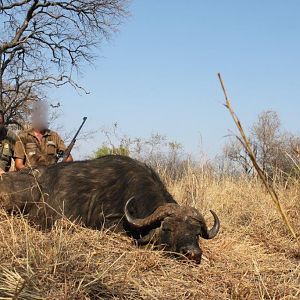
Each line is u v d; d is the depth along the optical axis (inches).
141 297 182.7
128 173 297.1
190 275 217.9
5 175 310.5
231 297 193.0
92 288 175.8
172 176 444.5
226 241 288.4
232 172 456.8
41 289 167.0
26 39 1528.1
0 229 229.5
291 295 193.8
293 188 368.8
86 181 303.7
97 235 247.0
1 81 1521.9
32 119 381.7
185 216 248.7
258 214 348.2
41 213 302.2
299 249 268.5
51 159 381.7
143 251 234.2
